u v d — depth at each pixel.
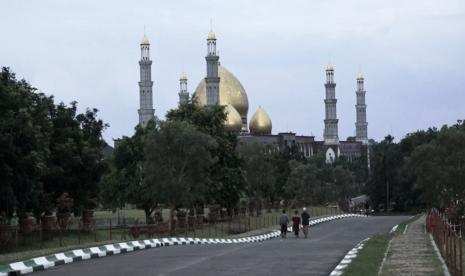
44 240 49.72
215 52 191.75
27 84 52.94
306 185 135.50
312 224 82.69
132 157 75.69
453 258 23.06
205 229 65.88
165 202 65.44
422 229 61.97
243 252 34.38
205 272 24.52
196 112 81.44
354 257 30.23
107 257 32.41
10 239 43.00
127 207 137.12
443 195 75.38
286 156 169.38
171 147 59.16
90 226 58.94
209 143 60.78
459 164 74.31
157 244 41.97
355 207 150.88
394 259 28.83
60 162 55.00
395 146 153.00
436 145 76.81
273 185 121.62
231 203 84.31
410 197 142.62
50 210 55.62
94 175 58.06
